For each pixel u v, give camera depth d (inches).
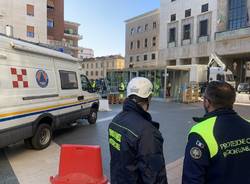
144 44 2471.7
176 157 264.4
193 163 76.9
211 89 84.4
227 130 77.7
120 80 1208.2
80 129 391.9
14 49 244.1
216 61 1161.4
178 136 360.8
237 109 746.8
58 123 310.0
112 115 539.2
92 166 159.8
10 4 1686.8
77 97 365.1
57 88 311.3
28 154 263.7
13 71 240.4
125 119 89.4
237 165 76.7
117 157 88.1
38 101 271.7
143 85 91.9
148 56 2418.8
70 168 160.4
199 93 981.8
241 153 77.5
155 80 1015.0
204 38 1760.6
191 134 80.0
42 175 209.8
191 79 1069.8
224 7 1656.0
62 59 331.6
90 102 414.3
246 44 1514.5
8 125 228.2
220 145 75.7
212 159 76.1
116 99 794.8
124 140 86.0
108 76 1288.1
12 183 193.9
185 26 1907.0
